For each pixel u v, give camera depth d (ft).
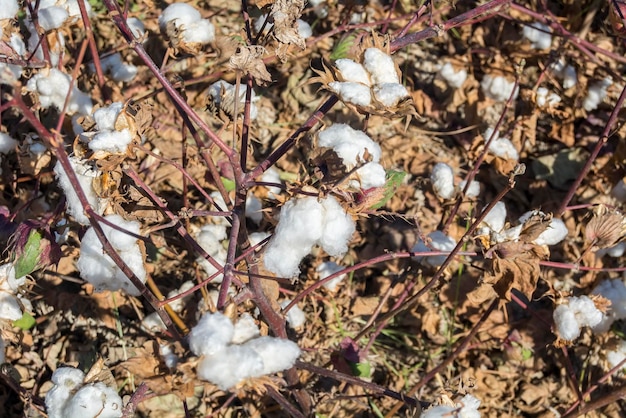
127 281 3.84
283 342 3.21
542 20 5.64
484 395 5.11
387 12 6.33
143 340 4.96
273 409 4.83
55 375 3.69
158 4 6.00
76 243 5.07
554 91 5.92
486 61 5.98
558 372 5.20
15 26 4.58
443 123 6.08
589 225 4.30
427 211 5.63
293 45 3.78
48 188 5.18
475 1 6.43
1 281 4.11
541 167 5.90
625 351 4.86
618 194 5.66
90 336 4.98
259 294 3.84
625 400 5.10
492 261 3.93
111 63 5.26
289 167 5.66
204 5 6.23
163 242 3.92
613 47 6.37
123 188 3.95
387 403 4.97
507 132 5.64
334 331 5.16
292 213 3.35
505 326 5.22
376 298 5.26
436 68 6.26
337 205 3.37
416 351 5.18
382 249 5.45
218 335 3.13
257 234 4.88
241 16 6.17
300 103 5.93
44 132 3.23
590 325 4.37
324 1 5.99
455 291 5.23
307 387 4.82
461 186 5.46
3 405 4.75
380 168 3.39
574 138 5.99
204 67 5.83
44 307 5.02
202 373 3.12
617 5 4.67
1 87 5.08
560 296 4.38
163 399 4.82
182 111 4.05
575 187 4.74
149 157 5.40
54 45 4.67
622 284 4.87
